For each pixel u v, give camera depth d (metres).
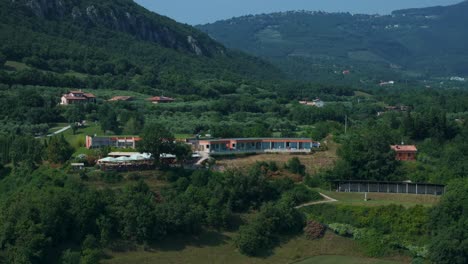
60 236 185.38
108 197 198.62
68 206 191.00
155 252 190.75
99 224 189.50
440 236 194.00
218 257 194.12
